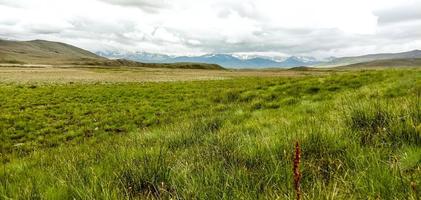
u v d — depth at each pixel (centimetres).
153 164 565
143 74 10606
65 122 2320
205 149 682
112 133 2006
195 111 2434
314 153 561
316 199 351
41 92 3919
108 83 5709
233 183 443
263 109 1789
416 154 457
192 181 455
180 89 4344
